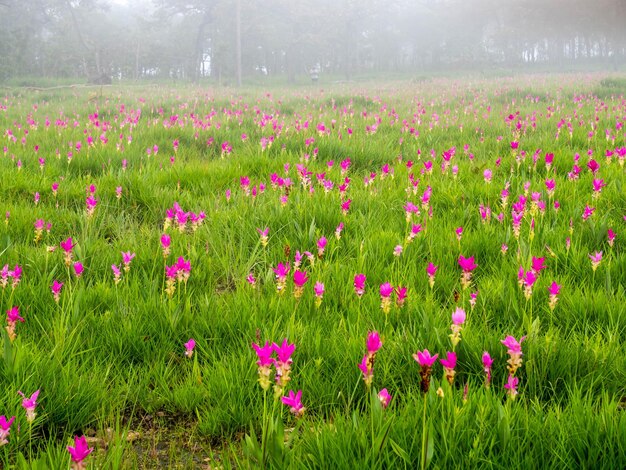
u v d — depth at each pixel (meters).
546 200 5.14
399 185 6.11
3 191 5.71
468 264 2.73
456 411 2.00
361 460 1.86
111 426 2.41
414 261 3.85
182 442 2.36
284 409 2.41
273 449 1.86
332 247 4.18
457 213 5.11
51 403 2.37
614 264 3.66
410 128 10.71
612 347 2.64
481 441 1.95
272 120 11.65
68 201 5.79
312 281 3.53
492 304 3.26
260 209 5.09
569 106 16.72
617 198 5.02
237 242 4.59
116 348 2.91
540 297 3.28
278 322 2.92
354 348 2.70
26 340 2.84
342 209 4.86
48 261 3.87
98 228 4.96
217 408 2.39
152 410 2.55
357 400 2.53
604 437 1.97
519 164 6.53
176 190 5.94
